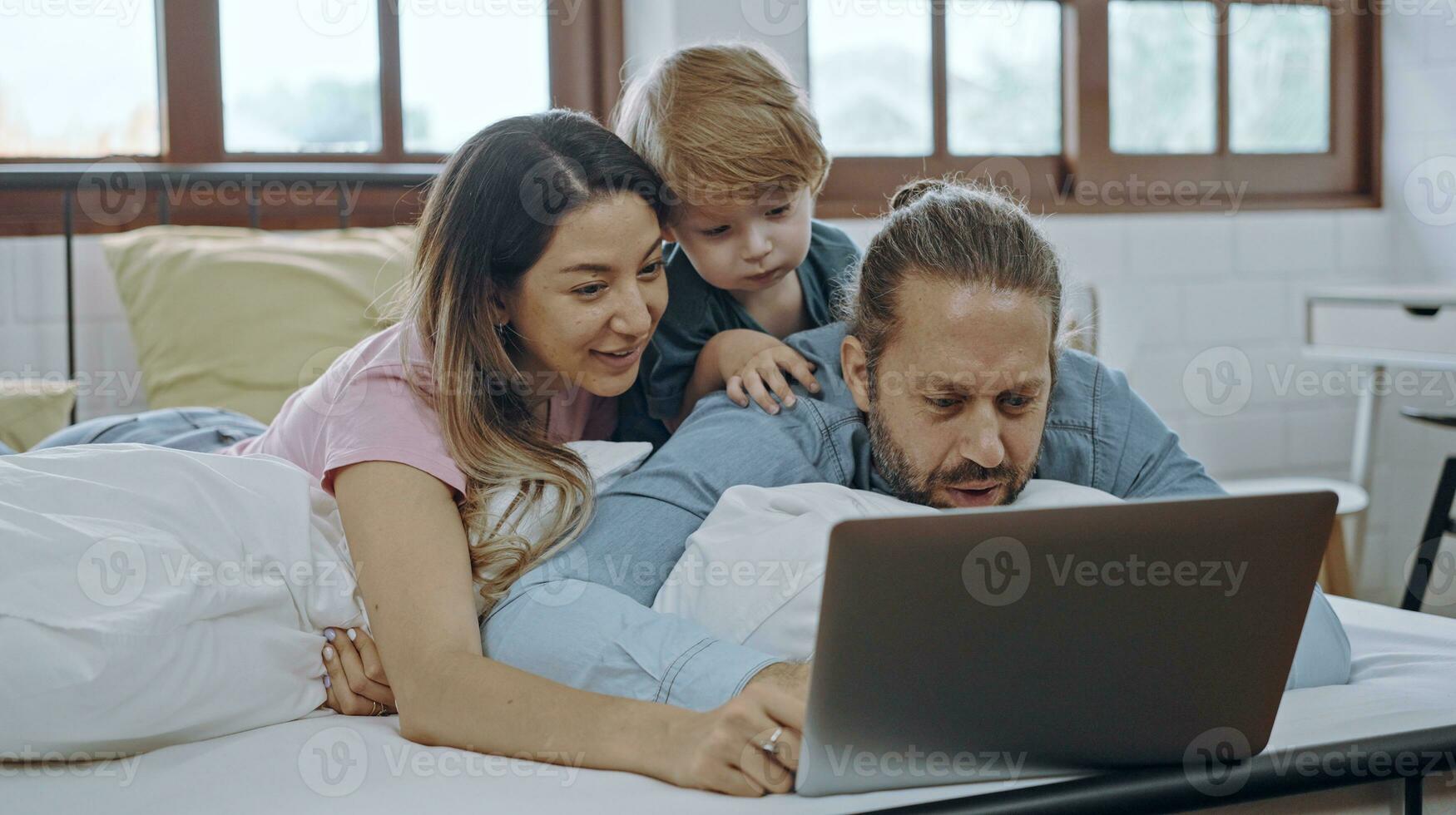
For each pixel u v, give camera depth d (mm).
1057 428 1267
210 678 997
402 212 2594
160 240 2205
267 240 2234
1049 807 838
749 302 1561
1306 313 2762
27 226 2316
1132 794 856
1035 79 3059
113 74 2428
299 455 1258
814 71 2848
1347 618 1318
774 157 1400
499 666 982
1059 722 856
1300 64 3293
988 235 1097
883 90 2914
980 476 1096
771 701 854
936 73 2943
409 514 1078
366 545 1068
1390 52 3266
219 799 871
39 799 889
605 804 833
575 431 1423
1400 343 2541
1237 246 3162
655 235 1272
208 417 1668
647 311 1268
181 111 2459
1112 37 3090
